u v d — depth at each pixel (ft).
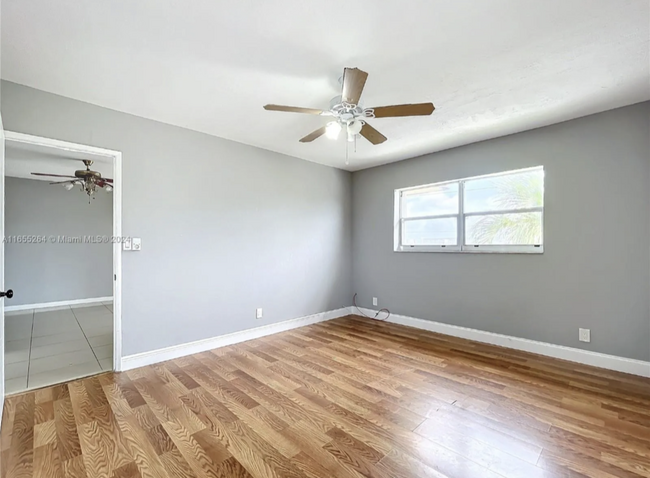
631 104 9.29
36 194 19.36
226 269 12.16
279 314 13.97
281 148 13.42
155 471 5.42
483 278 12.51
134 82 8.06
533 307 11.22
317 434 6.46
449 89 8.40
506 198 12.11
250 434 6.46
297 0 5.31
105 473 5.36
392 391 8.32
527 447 6.04
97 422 6.86
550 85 8.21
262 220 13.37
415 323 14.69
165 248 10.61
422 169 14.40
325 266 16.07
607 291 9.72
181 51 6.79
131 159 9.93
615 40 6.40
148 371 9.62
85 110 9.11
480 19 5.79
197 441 6.23
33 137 8.30
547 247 10.88
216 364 10.18
